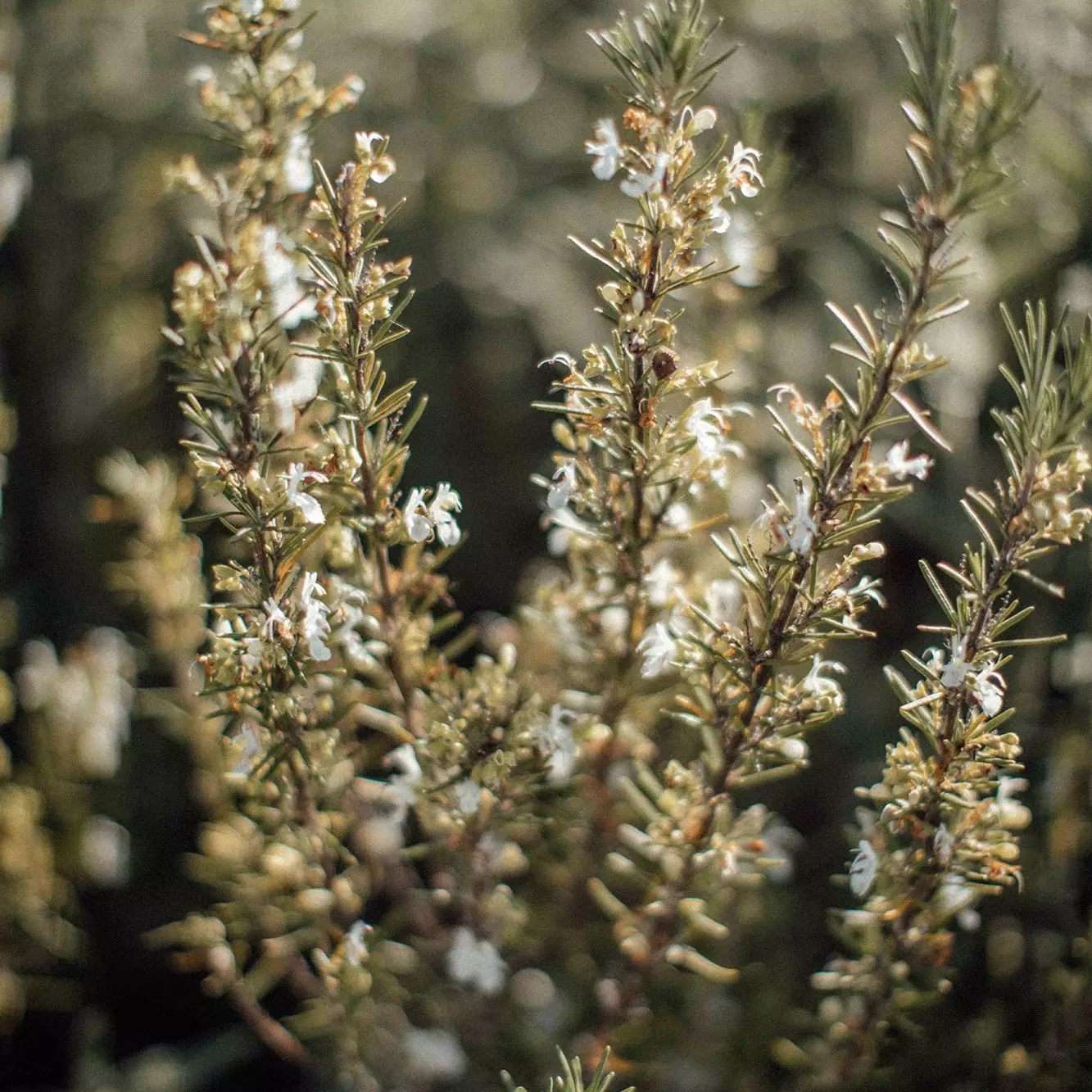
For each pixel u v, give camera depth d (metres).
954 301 0.45
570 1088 0.47
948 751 0.47
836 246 0.84
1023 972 0.59
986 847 0.48
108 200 0.88
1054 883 0.59
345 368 0.48
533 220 0.92
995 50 0.70
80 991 0.70
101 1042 0.66
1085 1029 0.54
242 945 0.58
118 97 0.91
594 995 0.59
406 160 0.92
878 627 0.72
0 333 0.79
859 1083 0.54
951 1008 0.60
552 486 0.50
